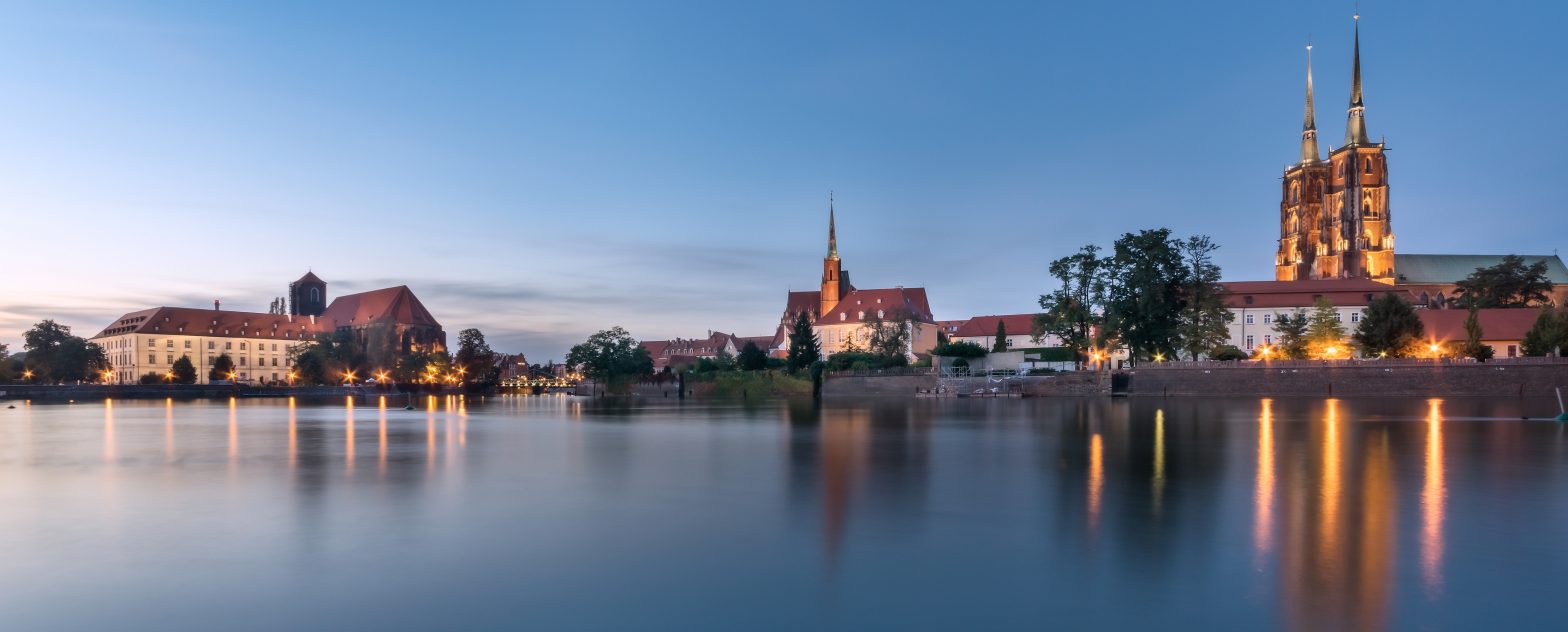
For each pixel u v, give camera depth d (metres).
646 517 21.44
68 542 18.75
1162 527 19.61
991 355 150.00
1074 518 20.83
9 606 14.15
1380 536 18.53
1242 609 13.55
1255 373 110.81
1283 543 17.88
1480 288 169.00
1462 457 33.25
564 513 22.03
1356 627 12.70
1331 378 106.50
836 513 21.78
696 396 162.25
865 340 188.75
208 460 36.09
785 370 160.75
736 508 22.62
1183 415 66.12
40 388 168.00
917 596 14.45
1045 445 40.34
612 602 14.23
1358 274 194.88
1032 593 14.52
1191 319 125.31
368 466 33.31
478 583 15.37
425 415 85.44
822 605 14.01
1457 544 17.69
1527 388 97.19
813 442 43.62
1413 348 119.44
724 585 15.17
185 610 13.90
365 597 14.55
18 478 29.89
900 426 56.72
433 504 23.56
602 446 42.28
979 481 27.44
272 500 24.41
